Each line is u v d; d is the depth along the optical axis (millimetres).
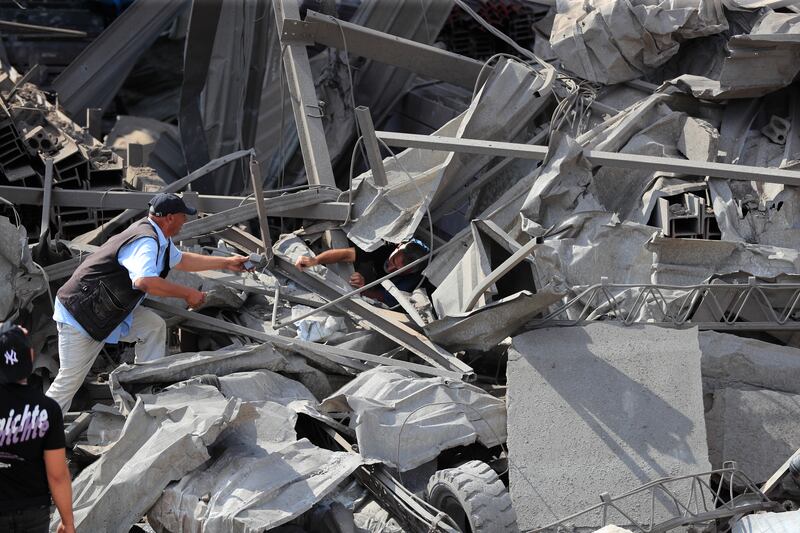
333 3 32312
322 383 20719
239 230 25312
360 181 26094
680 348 19188
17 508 13438
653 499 17031
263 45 33625
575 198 23906
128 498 15758
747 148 27234
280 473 15844
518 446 18219
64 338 18234
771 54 26250
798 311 22641
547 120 29953
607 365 19031
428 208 25578
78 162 27344
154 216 18250
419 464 17453
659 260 22562
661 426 18406
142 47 39125
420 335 20938
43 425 13344
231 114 34031
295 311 22750
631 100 30891
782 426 19656
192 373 19125
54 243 23109
